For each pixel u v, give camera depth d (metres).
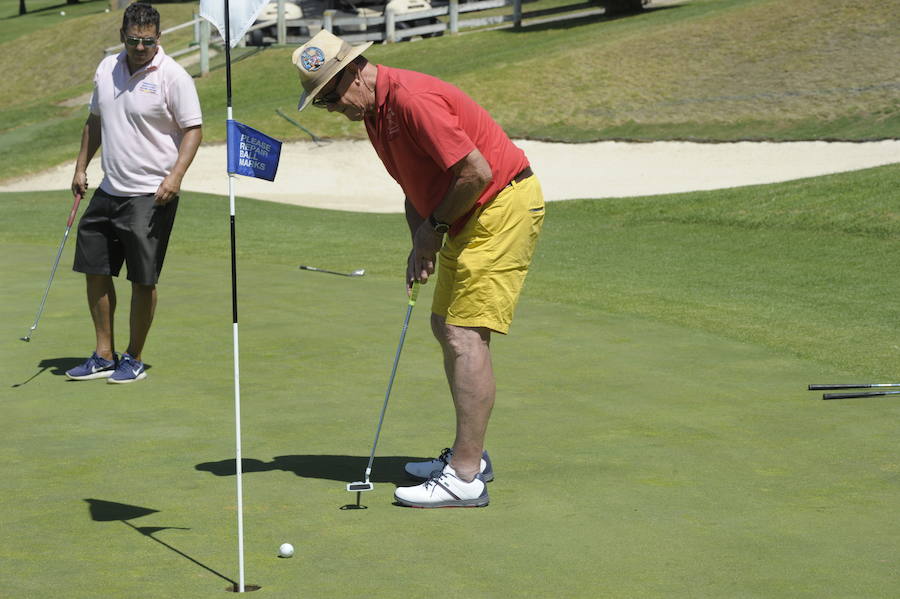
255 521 5.47
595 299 12.22
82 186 9.33
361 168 31.66
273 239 18.09
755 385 8.31
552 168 29.78
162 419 7.41
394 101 5.59
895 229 16.50
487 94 35.50
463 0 54.03
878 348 9.62
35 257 14.80
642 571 4.78
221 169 31.36
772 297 12.48
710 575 4.73
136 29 8.31
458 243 5.91
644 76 35.72
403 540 5.20
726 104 32.56
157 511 5.61
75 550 5.05
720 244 17.06
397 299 12.02
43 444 6.83
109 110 8.51
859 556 4.95
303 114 35.25
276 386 8.30
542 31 44.19
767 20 38.16
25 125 40.41
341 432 7.13
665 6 46.69
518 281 5.90
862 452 6.61
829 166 26.36
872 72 32.59
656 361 9.12
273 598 4.48
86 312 11.15
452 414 7.57
